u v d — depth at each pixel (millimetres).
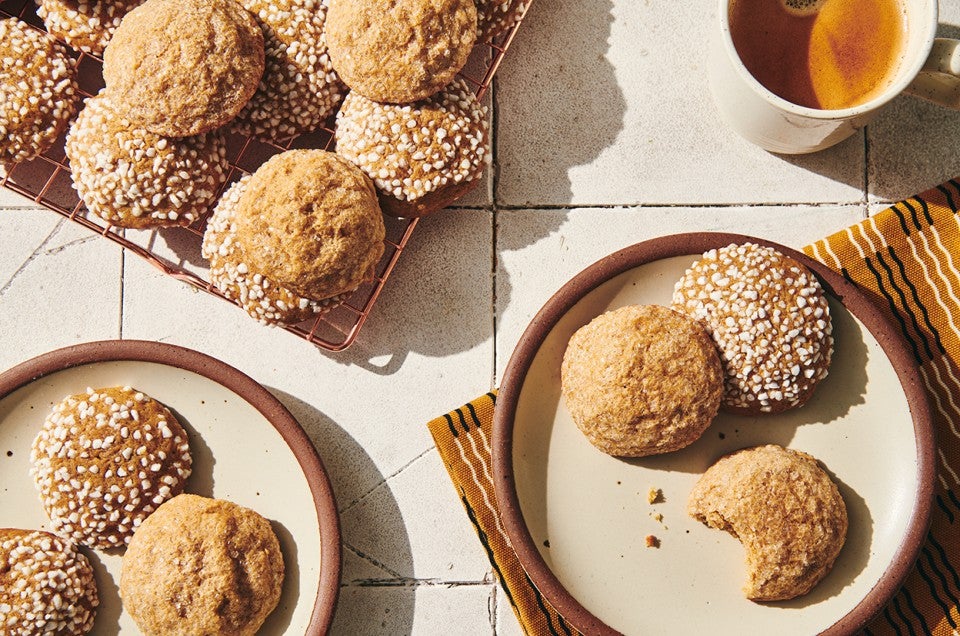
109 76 571
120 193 582
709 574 590
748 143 632
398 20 570
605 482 593
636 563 590
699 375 564
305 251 565
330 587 577
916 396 576
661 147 633
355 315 624
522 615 598
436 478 620
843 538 576
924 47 546
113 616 598
